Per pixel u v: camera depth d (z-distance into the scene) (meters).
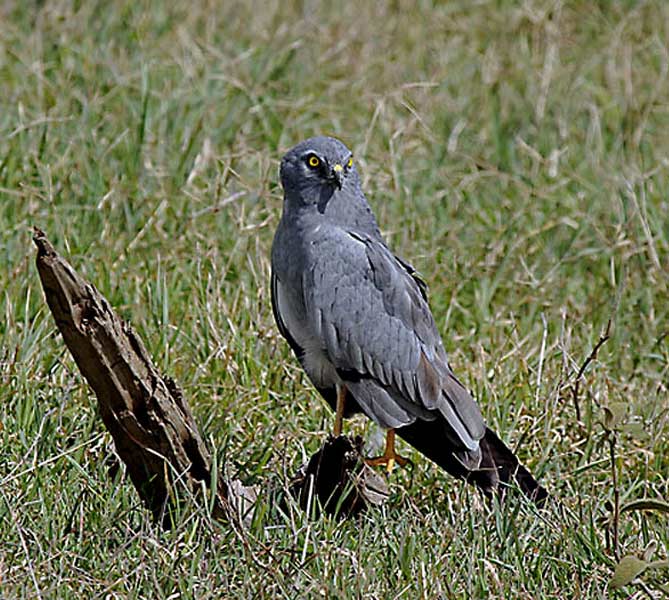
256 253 12.80
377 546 9.07
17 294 11.79
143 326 11.76
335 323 10.36
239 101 15.51
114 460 9.84
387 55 17.45
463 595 8.65
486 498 9.88
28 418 10.11
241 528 8.87
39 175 13.68
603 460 10.32
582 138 16.03
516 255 13.57
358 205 10.70
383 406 10.37
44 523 8.91
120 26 17.02
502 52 17.77
